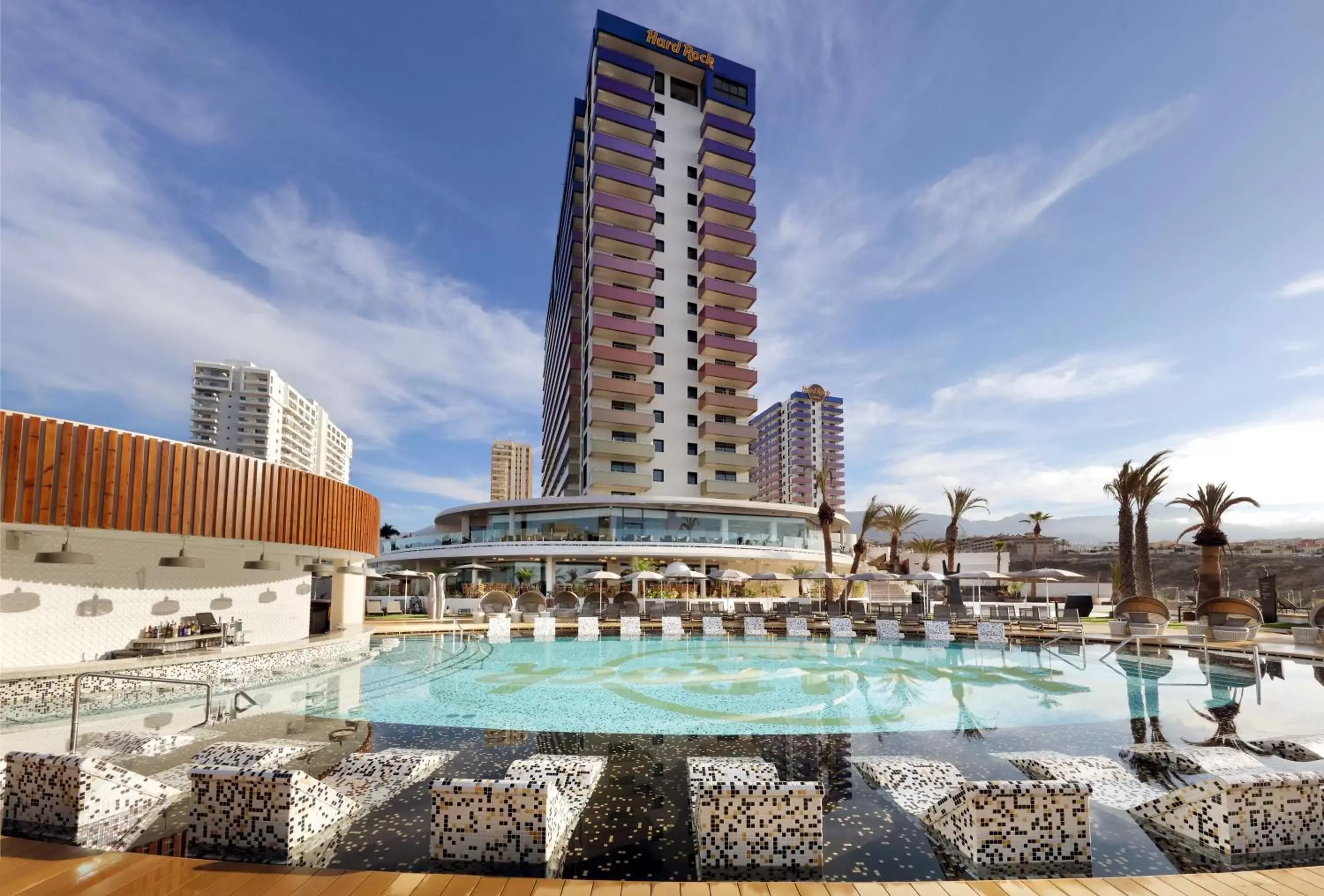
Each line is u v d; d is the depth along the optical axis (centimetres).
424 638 2000
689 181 6506
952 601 3094
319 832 438
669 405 6012
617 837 441
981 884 336
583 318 6391
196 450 1185
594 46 6241
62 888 326
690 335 6206
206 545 1334
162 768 602
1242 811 401
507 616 2419
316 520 1452
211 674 1184
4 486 959
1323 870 355
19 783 451
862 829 457
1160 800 458
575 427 6456
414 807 499
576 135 6769
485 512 4325
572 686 1169
